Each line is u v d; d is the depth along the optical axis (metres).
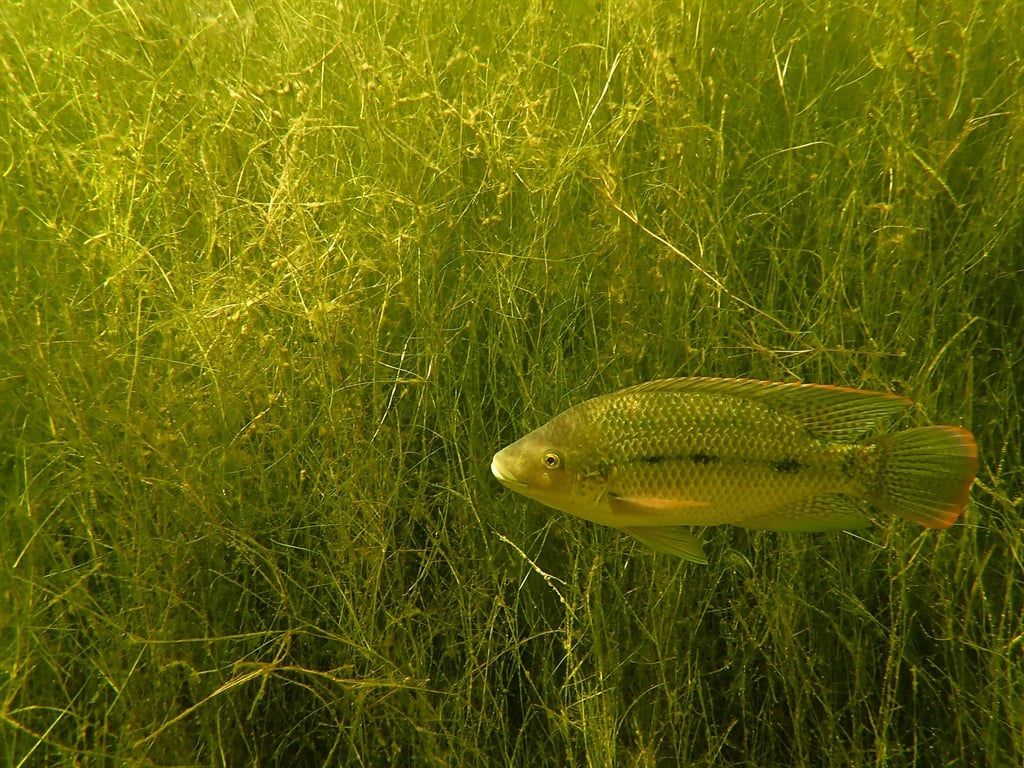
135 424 0.67
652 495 0.53
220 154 0.81
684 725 0.68
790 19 0.92
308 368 0.72
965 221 0.81
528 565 0.71
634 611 0.69
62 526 0.72
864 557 0.71
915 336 0.75
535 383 0.73
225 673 0.68
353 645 0.65
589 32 0.91
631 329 0.73
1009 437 0.73
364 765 0.66
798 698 0.68
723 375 0.73
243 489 0.72
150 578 0.68
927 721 0.71
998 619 0.71
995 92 0.87
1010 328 0.79
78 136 0.89
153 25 0.96
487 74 0.86
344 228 0.75
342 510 0.69
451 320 0.77
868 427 0.53
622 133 0.78
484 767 0.67
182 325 0.72
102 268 0.75
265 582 0.71
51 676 0.68
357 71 0.81
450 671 0.72
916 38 0.87
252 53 0.91
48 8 1.03
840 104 0.90
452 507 0.72
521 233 0.79
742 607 0.70
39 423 0.72
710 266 0.74
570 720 0.66
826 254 0.77
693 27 0.87
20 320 0.70
